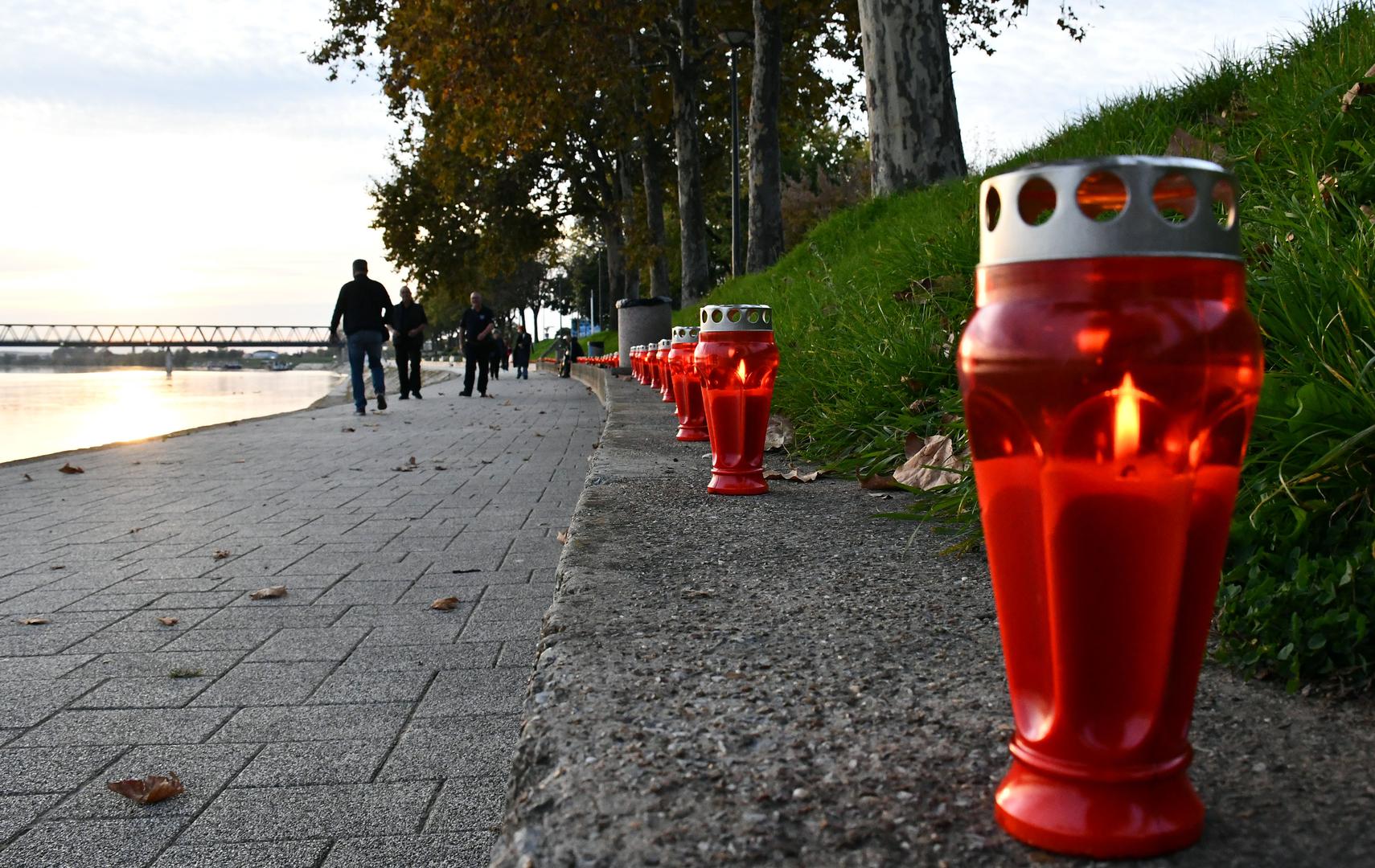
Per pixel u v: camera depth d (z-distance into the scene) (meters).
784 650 1.88
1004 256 0.99
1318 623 1.65
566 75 23.84
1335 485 2.09
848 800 1.23
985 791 1.24
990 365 0.99
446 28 22.48
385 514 6.48
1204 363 0.92
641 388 14.02
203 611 4.07
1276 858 1.05
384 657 3.44
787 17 24.75
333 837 2.16
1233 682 1.67
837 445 5.09
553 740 1.45
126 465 9.34
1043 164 0.96
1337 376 2.19
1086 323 0.93
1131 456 0.94
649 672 1.75
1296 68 5.29
